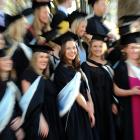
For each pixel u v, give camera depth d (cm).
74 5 998
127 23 745
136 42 673
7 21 697
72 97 641
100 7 775
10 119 596
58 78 649
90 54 687
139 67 675
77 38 692
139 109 667
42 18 704
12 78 626
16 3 859
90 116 655
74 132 640
